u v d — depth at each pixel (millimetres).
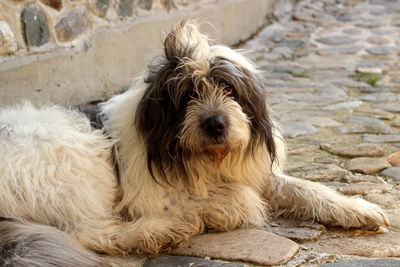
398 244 1412
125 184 1485
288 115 2209
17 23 1874
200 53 1449
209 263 1362
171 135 1443
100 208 1440
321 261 1362
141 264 1374
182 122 1434
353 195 1618
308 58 3270
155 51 2467
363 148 1883
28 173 1405
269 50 3432
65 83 2041
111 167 1504
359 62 3152
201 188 1488
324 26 4117
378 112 2221
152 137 1446
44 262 1256
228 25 3314
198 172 1477
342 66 3061
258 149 1507
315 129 2062
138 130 1468
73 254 1287
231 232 1475
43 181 1409
